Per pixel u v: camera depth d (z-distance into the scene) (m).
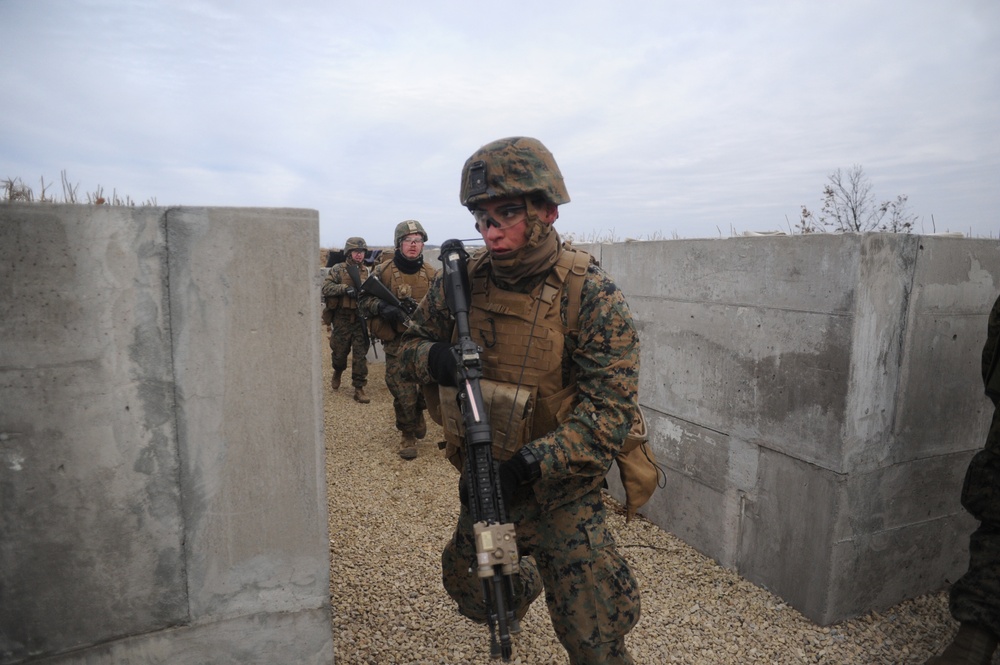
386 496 4.26
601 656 1.84
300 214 1.71
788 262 2.92
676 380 3.65
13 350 1.49
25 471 1.53
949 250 2.83
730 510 3.31
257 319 1.71
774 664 2.58
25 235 1.46
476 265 2.04
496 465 1.71
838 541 2.77
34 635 1.59
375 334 4.99
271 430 1.76
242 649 1.82
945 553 3.12
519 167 1.74
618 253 4.10
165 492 1.68
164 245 1.59
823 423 2.78
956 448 3.04
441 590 2.99
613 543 1.93
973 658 2.08
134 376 1.61
